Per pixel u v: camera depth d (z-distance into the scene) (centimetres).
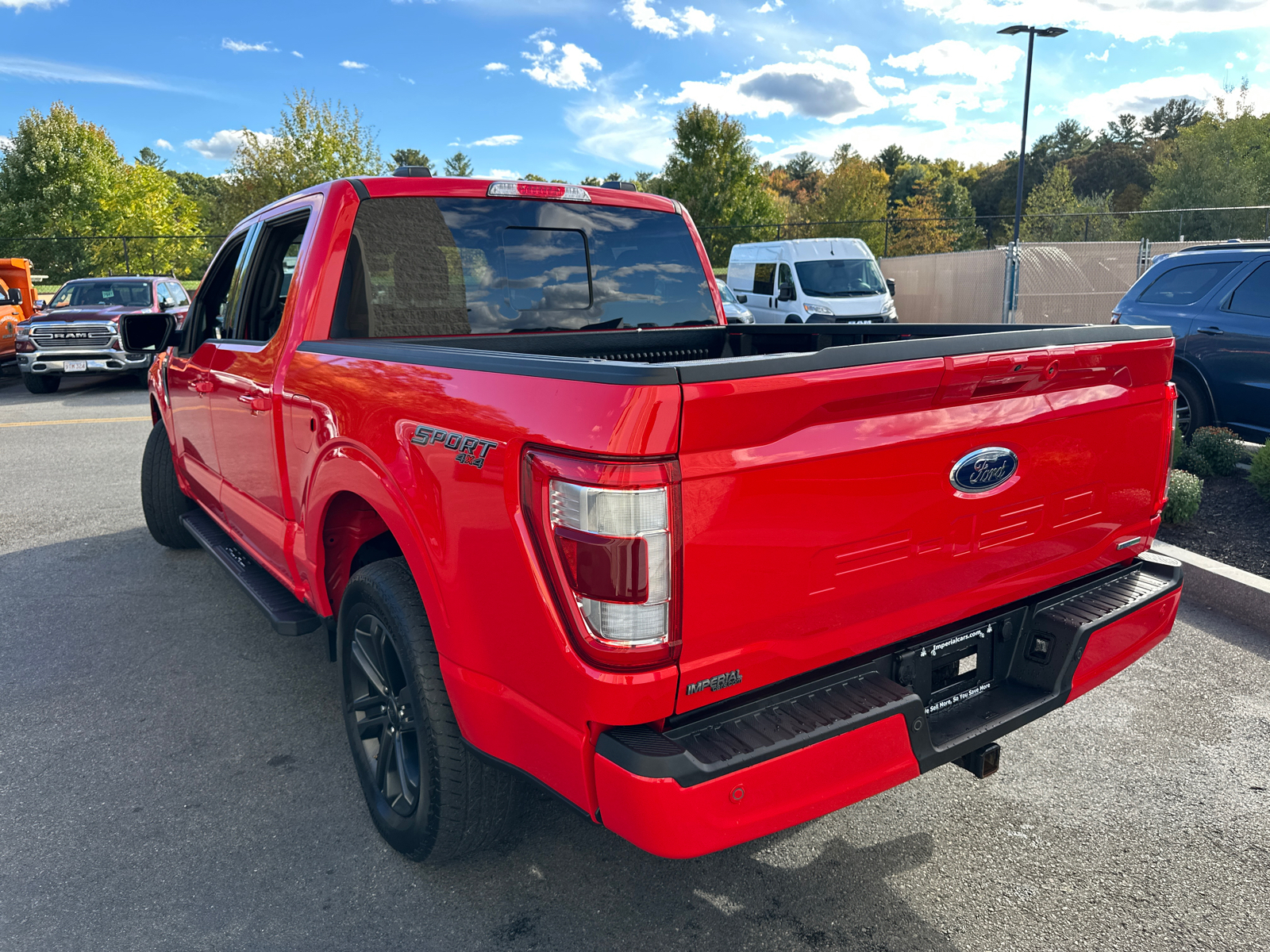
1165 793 295
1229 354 725
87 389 1489
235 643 425
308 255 307
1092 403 232
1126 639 247
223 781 305
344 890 247
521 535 179
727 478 167
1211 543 545
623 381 159
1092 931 230
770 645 183
